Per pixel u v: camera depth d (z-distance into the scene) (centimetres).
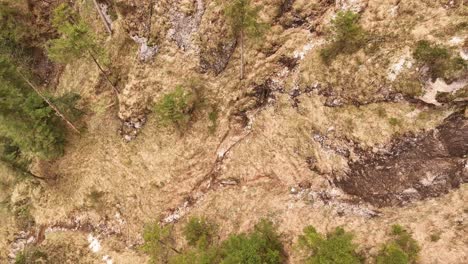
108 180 3706
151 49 3581
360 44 2709
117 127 3772
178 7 3453
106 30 3881
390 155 2497
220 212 3111
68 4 4206
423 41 2386
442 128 2370
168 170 3456
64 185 3931
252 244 2455
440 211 2198
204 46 3406
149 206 3503
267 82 3222
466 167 2253
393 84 2503
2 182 4409
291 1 3125
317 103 2881
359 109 2667
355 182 2600
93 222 3747
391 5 2664
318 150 2816
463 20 2314
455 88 2280
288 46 3153
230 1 3222
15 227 4162
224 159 3294
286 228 2648
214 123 3375
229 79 3356
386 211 2405
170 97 3259
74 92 3969
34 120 3544
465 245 1984
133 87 3616
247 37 3288
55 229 3934
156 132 3562
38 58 4469
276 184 2991
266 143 3097
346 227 2419
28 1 4241
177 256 2933
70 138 3947
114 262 3428
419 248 2056
